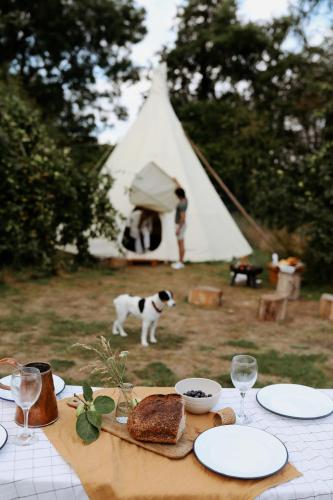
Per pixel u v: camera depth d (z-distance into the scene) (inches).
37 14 966.4
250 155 687.7
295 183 356.5
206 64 1127.0
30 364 74.3
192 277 364.8
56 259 358.3
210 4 1117.7
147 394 84.4
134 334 224.1
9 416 75.2
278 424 75.8
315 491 59.0
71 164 367.2
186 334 228.5
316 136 721.6
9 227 324.8
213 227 439.8
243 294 317.7
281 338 228.7
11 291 299.4
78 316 250.7
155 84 473.1
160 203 397.4
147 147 441.7
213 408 80.6
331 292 335.3
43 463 62.8
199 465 63.3
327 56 732.7
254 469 62.1
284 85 880.9
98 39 1069.1
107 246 407.5
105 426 71.7
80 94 1107.3
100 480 59.1
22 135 340.2
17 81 560.7
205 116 868.6
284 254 434.0
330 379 177.3
